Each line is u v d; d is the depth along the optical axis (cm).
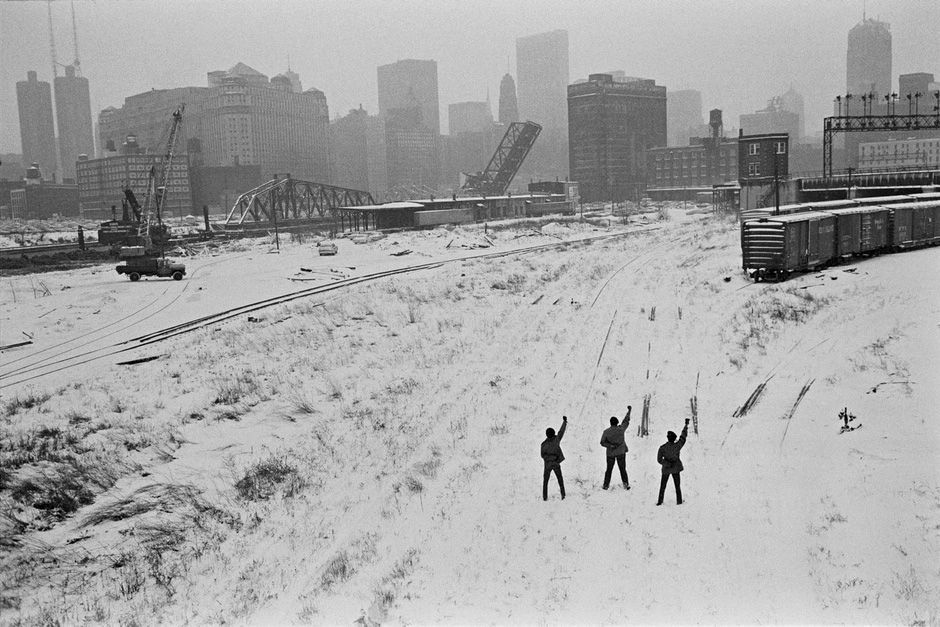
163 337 4094
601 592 1475
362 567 1709
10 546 1928
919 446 2050
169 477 2364
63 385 3209
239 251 9681
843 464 2011
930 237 5834
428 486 2141
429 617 1435
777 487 1914
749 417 2456
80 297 5469
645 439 2347
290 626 1480
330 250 8175
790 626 1325
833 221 4953
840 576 1502
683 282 5184
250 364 3544
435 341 4038
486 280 5897
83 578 1823
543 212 16438
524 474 2130
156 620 1590
